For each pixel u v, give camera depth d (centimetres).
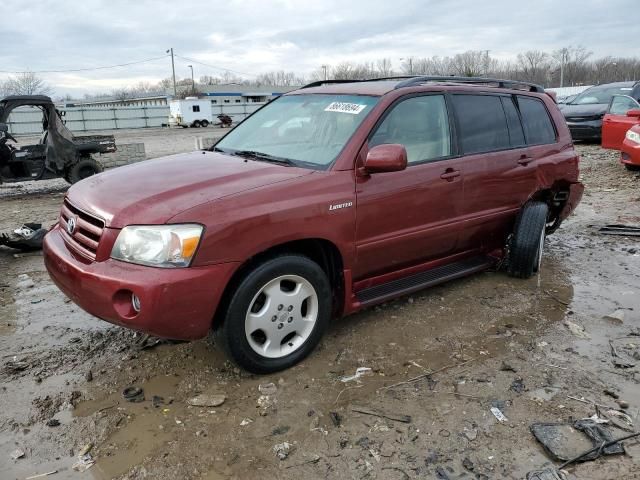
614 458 272
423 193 407
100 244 311
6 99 1089
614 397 324
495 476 261
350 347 384
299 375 348
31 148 1164
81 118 4778
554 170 528
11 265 581
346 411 311
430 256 441
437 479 260
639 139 1042
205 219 304
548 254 601
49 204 1023
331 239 355
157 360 368
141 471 265
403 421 301
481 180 452
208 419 304
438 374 350
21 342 398
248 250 316
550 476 259
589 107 1647
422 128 421
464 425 298
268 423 301
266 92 8425
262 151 416
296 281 347
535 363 363
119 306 303
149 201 315
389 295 404
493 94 488
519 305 458
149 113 5125
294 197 337
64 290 339
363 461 271
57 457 276
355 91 427
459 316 436
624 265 561
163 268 297
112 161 1459
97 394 330
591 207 831
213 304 309
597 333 409
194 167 373
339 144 380
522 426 298
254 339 344
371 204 373
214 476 262
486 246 496
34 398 326
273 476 262
